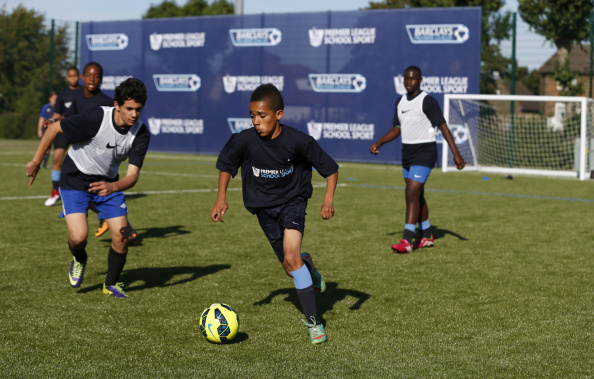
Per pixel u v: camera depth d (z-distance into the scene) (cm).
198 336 384
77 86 884
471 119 1755
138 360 342
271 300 463
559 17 1748
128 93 416
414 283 518
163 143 2105
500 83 1820
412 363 339
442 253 640
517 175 1628
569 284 516
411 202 646
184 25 2038
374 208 964
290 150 385
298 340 377
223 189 394
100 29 2158
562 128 1748
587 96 1744
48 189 1143
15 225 772
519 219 867
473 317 425
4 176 1343
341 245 681
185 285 505
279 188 396
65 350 357
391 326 405
